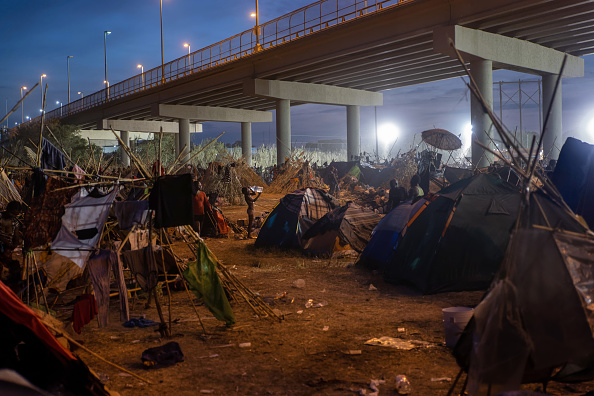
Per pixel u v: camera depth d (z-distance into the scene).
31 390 3.54
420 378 4.97
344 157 64.69
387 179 30.16
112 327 7.00
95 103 69.94
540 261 3.59
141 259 6.68
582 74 38.56
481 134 30.33
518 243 3.63
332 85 49.47
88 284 7.82
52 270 7.60
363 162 36.72
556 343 3.51
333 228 12.54
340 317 7.29
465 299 8.12
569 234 3.70
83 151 57.25
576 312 3.53
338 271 10.59
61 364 4.20
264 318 7.27
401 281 9.20
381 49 34.28
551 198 4.09
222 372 5.25
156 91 56.28
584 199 7.41
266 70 42.31
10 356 4.20
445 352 5.68
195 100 56.56
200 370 5.31
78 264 6.48
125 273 9.59
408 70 41.56
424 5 29.72
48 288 7.66
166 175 6.74
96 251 6.55
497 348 3.47
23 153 20.67
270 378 5.07
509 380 3.44
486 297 3.69
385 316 7.30
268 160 60.78
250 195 16.02
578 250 3.68
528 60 33.44
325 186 28.89
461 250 8.68
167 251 7.54
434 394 4.59
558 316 3.53
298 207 13.38
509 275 3.59
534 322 3.51
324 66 39.47
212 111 61.72
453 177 20.94
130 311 7.88
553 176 7.80
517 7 25.97
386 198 22.64
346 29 34.22
